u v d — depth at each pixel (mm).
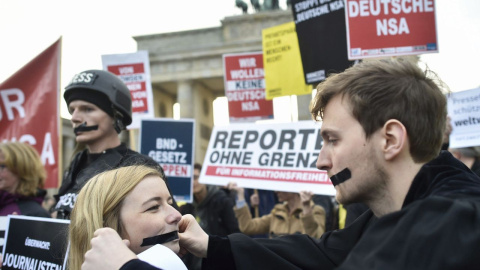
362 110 1372
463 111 3502
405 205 1336
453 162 1409
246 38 34094
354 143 1387
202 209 5586
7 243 2393
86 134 2863
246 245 1829
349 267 1132
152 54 35656
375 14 4730
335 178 1431
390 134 1345
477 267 1066
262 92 8062
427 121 1356
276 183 4488
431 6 4719
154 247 1559
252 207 7090
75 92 2898
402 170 1371
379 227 1201
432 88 1396
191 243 1852
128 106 3055
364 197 1424
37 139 5555
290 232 4812
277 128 4691
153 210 1735
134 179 1753
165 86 37625
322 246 1865
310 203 4328
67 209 2664
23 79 5648
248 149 4777
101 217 1702
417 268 1068
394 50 4711
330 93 1460
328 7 5402
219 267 1825
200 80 36312
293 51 7121
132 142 6777
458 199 1191
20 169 3566
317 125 4492
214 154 4973
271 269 1804
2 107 5613
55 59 5672
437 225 1109
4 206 3516
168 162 5434
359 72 1435
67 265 1878
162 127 5500
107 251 1410
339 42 5340
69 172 2984
